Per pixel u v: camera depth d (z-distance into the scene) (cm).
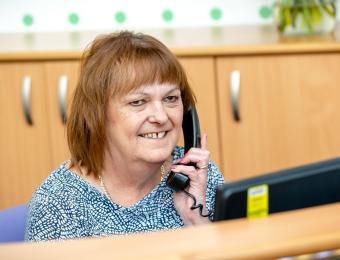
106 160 181
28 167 337
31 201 181
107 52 175
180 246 89
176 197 185
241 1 390
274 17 356
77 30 389
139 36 179
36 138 334
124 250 88
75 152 183
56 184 180
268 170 339
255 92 330
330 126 335
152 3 388
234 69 328
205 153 188
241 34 359
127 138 175
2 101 330
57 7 387
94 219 177
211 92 329
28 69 328
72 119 182
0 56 324
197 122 193
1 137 334
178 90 178
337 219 97
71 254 87
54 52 324
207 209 191
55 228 173
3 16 386
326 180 118
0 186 338
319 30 348
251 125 333
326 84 330
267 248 88
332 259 96
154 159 175
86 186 180
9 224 191
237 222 97
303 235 91
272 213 116
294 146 337
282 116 334
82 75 179
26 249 89
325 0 346
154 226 181
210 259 86
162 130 175
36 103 331
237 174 339
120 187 183
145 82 172
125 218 180
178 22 391
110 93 174
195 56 325
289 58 327
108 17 388
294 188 116
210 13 391
